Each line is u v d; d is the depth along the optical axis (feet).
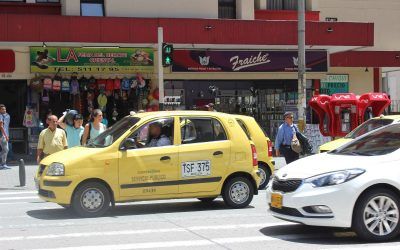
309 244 25.55
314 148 65.16
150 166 33.22
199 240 26.78
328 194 25.00
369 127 46.16
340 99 58.29
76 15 67.15
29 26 63.05
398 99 119.44
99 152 32.60
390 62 89.71
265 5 82.58
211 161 34.55
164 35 67.05
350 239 26.37
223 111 77.87
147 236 27.84
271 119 79.56
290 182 26.30
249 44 70.38
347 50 80.84
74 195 32.27
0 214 35.19
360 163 25.80
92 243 26.43
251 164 35.73
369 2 95.55
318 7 89.35
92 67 70.03
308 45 73.46
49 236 28.12
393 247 24.49
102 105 71.72
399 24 97.19
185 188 33.94
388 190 25.40
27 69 69.41
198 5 75.41
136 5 73.05
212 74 76.28
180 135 34.24
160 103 55.06
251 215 33.47
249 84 79.00
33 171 58.70
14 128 70.95
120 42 65.77
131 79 72.59
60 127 46.98
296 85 80.38
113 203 32.96
